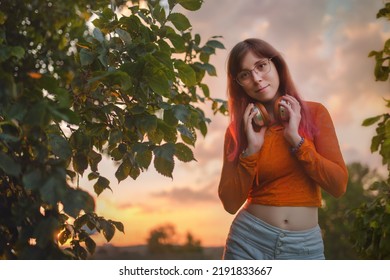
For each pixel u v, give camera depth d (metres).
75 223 1.85
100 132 1.85
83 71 1.76
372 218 2.73
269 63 2.04
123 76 1.63
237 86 2.11
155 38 1.94
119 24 1.95
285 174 1.99
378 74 2.80
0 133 1.41
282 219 1.96
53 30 1.74
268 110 2.08
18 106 1.36
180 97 2.17
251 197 2.06
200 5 2.01
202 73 2.39
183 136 2.01
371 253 2.75
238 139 2.08
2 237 1.58
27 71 1.55
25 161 1.42
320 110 2.08
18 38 1.69
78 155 1.81
